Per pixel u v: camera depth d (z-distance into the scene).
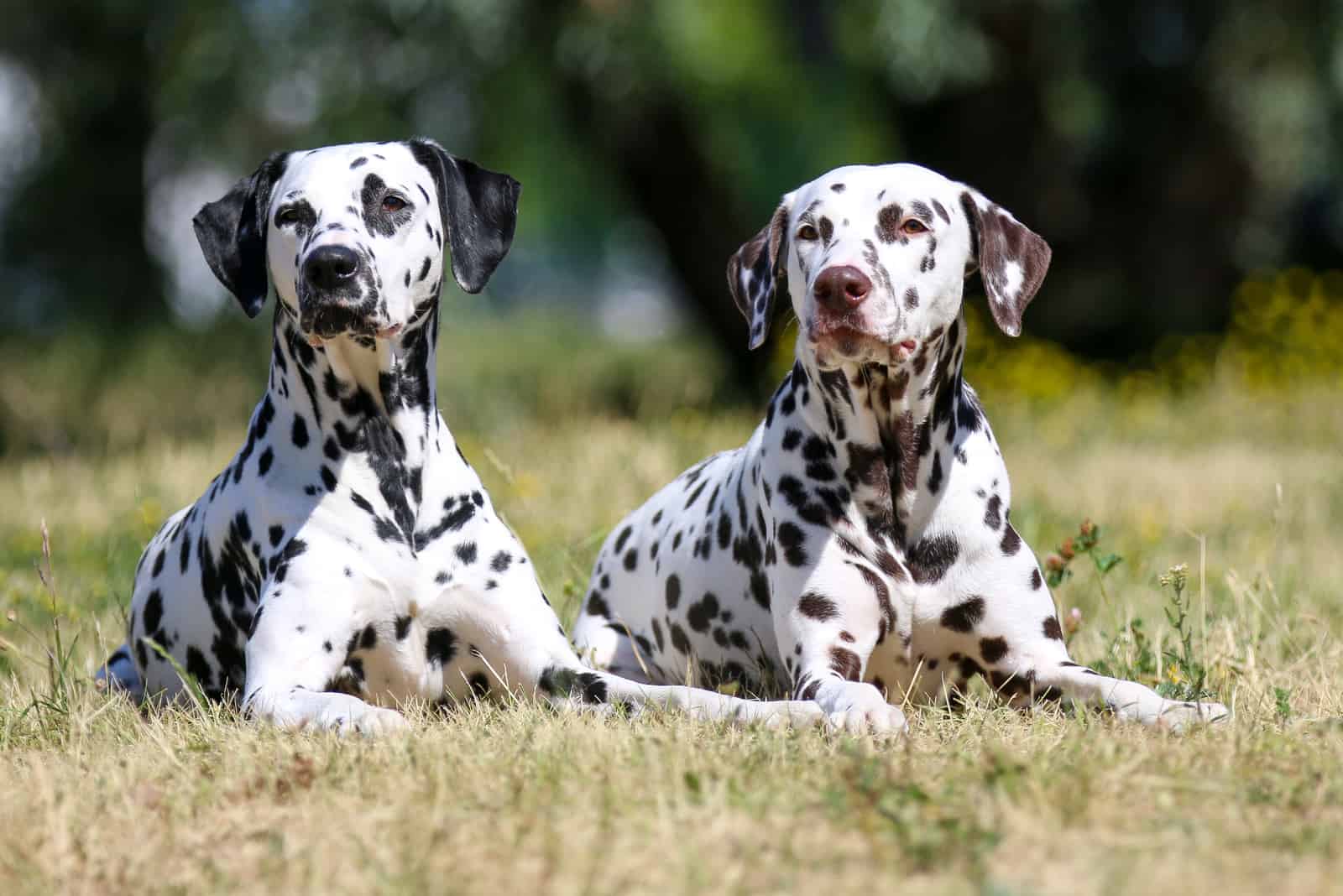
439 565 8.29
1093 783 5.86
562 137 27.14
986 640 8.19
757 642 8.80
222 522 8.55
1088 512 13.86
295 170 8.29
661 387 30.91
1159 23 30.02
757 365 29.91
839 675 8.01
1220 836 5.31
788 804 5.69
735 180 27.27
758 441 8.83
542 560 11.64
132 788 6.36
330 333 7.83
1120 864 4.98
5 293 28.00
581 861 5.16
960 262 8.30
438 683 8.45
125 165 28.03
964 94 29.36
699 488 9.57
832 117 25.84
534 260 58.28
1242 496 14.98
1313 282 25.53
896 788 5.77
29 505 15.59
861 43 25.22
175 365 26.62
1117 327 33.56
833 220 8.11
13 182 28.14
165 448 17.64
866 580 8.14
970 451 8.30
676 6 23.92
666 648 9.48
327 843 5.51
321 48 25.03
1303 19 27.56
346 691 8.37
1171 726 7.11
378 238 8.07
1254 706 7.52
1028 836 5.30
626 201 29.61
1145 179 32.41
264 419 8.53
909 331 7.91
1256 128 29.95
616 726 7.15
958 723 7.36
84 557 12.88
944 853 5.14
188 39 25.33
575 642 10.03
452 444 8.62
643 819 5.54
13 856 5.61
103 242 27.84
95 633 10.37
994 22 27.27
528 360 43.03
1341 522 13.96
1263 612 9.57
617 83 25.03
